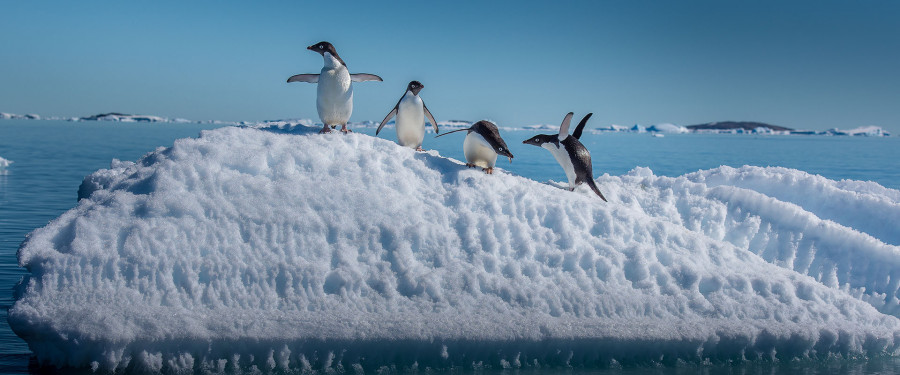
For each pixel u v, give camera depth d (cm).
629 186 708
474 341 453
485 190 572
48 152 3216
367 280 481
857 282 576
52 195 1518
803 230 622
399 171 583
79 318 431
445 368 456
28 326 430
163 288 459
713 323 484
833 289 538
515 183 603
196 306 453
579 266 514
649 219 582
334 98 604
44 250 478
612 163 3027
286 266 477
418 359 454
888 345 498
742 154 4131
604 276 510
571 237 536
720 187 699
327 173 563
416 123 640
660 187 727
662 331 473
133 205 511
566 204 573
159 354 432
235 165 555
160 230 488
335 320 451
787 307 502
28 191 1581
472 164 621
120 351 427
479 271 496
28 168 2248
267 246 493
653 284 507
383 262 494
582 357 468
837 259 593
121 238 486
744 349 481
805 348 487
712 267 539
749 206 665
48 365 446
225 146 573
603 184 691
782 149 5141
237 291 463
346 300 467
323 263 487
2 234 1018
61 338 427
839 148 5506
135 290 457
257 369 440
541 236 536
